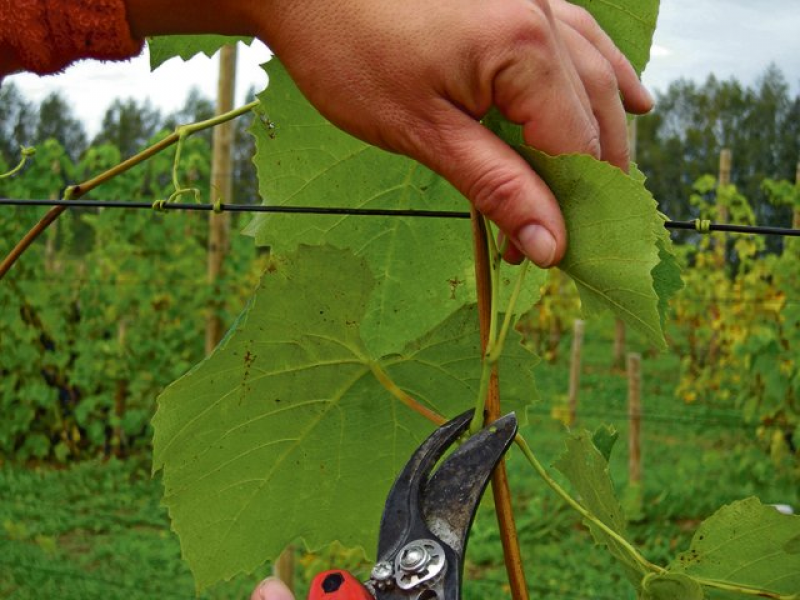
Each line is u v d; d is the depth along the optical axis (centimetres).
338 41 26
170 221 260
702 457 267
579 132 26
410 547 25
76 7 28
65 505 223
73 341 261
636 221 25
